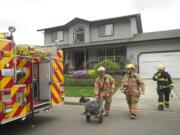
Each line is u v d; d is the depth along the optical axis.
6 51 5.46
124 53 26.55
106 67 20.66
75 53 29.36
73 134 6.59
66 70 25.11
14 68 5.77
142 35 26.33
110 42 25.78
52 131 6.88
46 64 7.86
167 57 23.86
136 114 9.38
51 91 7.84
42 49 7.96
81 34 29.02
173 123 7.89
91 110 7.79
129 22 27.00
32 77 6.88
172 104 11.35
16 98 5.84
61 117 8.73
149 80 21.89
